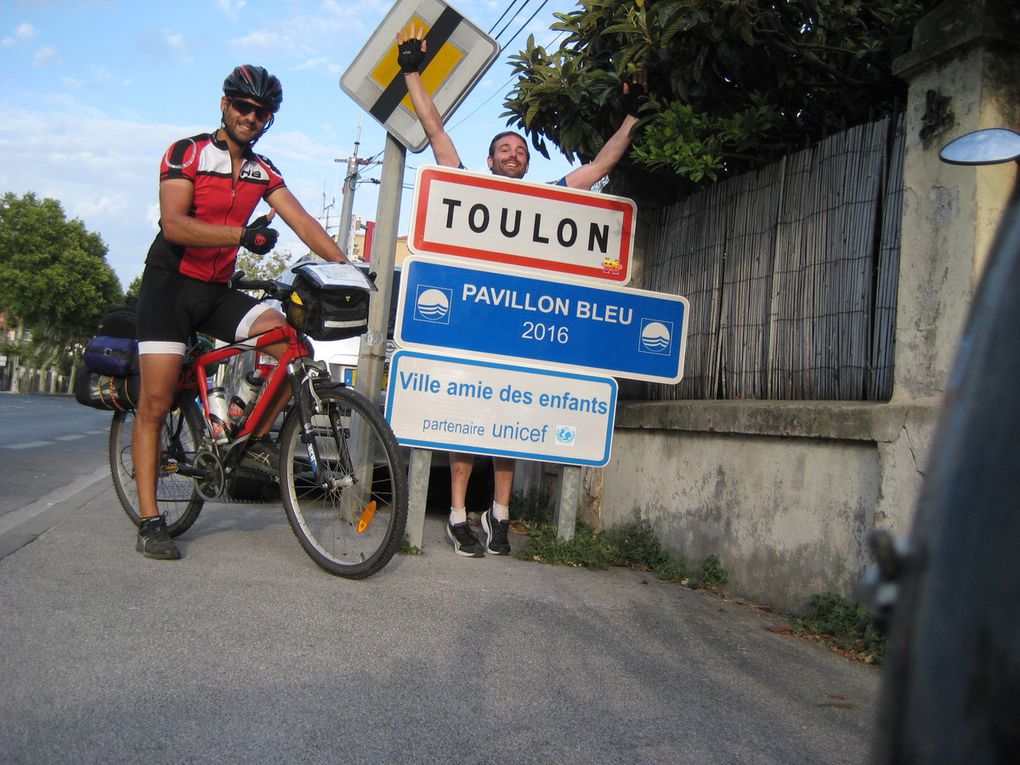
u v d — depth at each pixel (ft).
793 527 15.03
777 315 17.29
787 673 11.86
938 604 3.26
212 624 11.46
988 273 3.73
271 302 18.12
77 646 10.30
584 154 21.25
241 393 15.24
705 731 9.55
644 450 19.99
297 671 10.14
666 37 16.49
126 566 14.02
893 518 12.84
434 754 8.38
